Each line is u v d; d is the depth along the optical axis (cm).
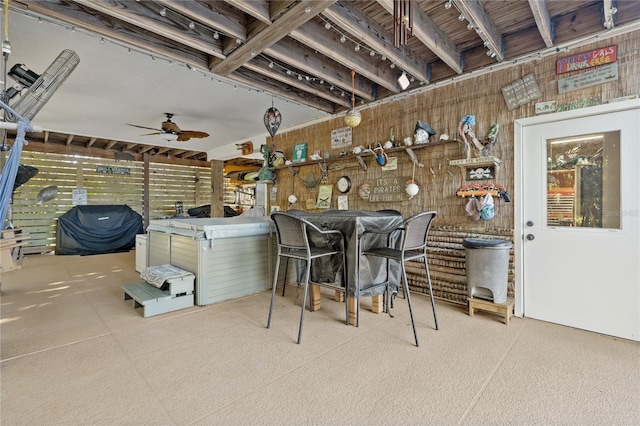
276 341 244
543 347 237
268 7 246
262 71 347
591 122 271
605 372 202
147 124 563
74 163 754
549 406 168
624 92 256
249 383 188
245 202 1076
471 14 248
